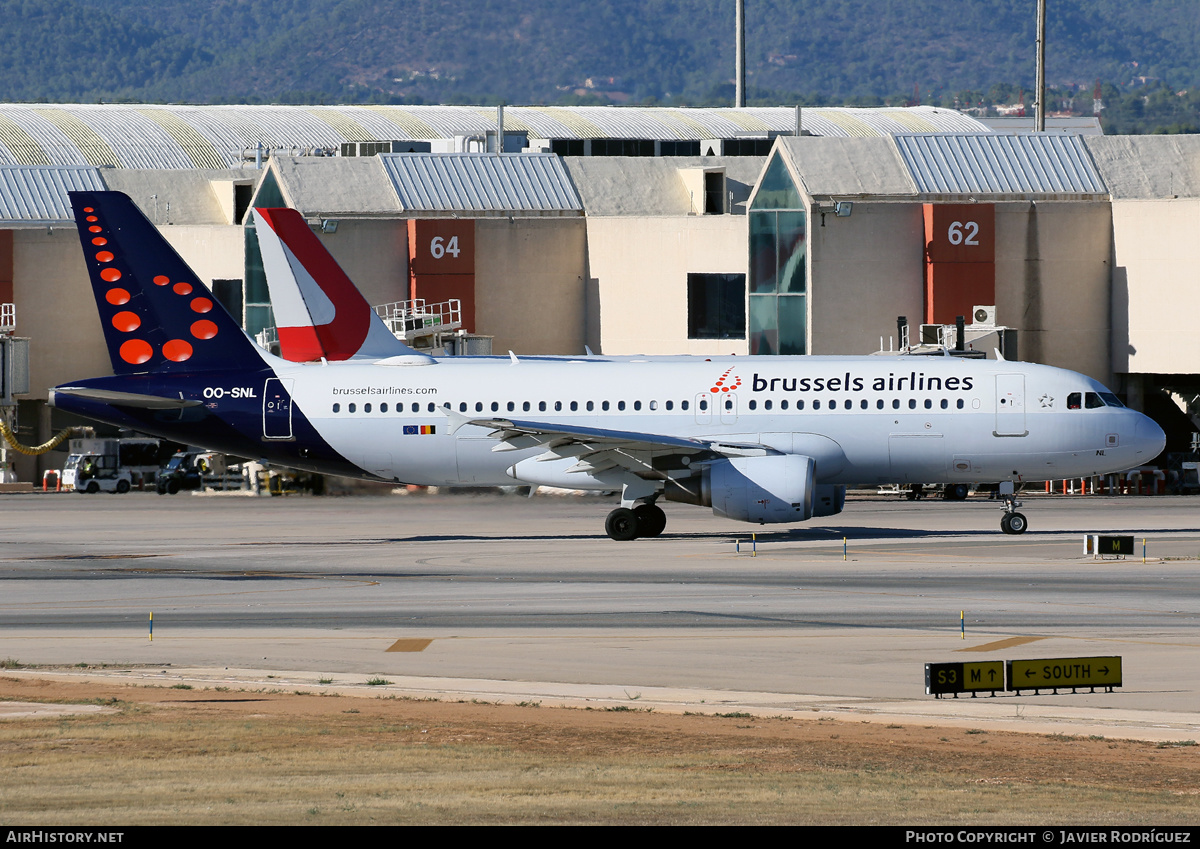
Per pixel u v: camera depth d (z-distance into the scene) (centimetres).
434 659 12181
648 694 10788
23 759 8700
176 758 8731
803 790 7894
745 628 13575
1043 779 8244
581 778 8181
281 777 8200
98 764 8556
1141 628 13412
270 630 13675
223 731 9506
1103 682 10838
